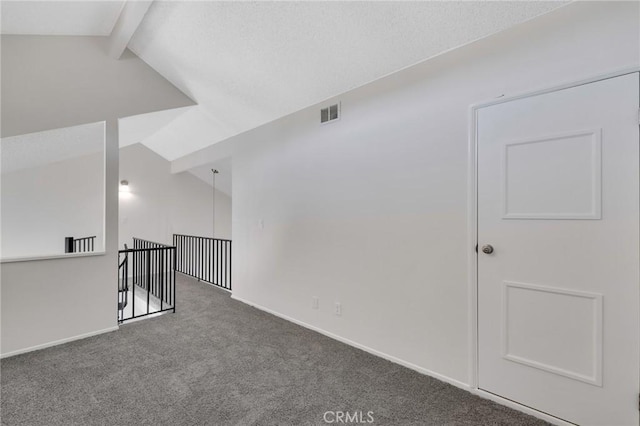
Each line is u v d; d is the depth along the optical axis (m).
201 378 2.14
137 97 3.26
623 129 1.48
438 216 2.11
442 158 2.09
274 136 3.51
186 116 4.24
